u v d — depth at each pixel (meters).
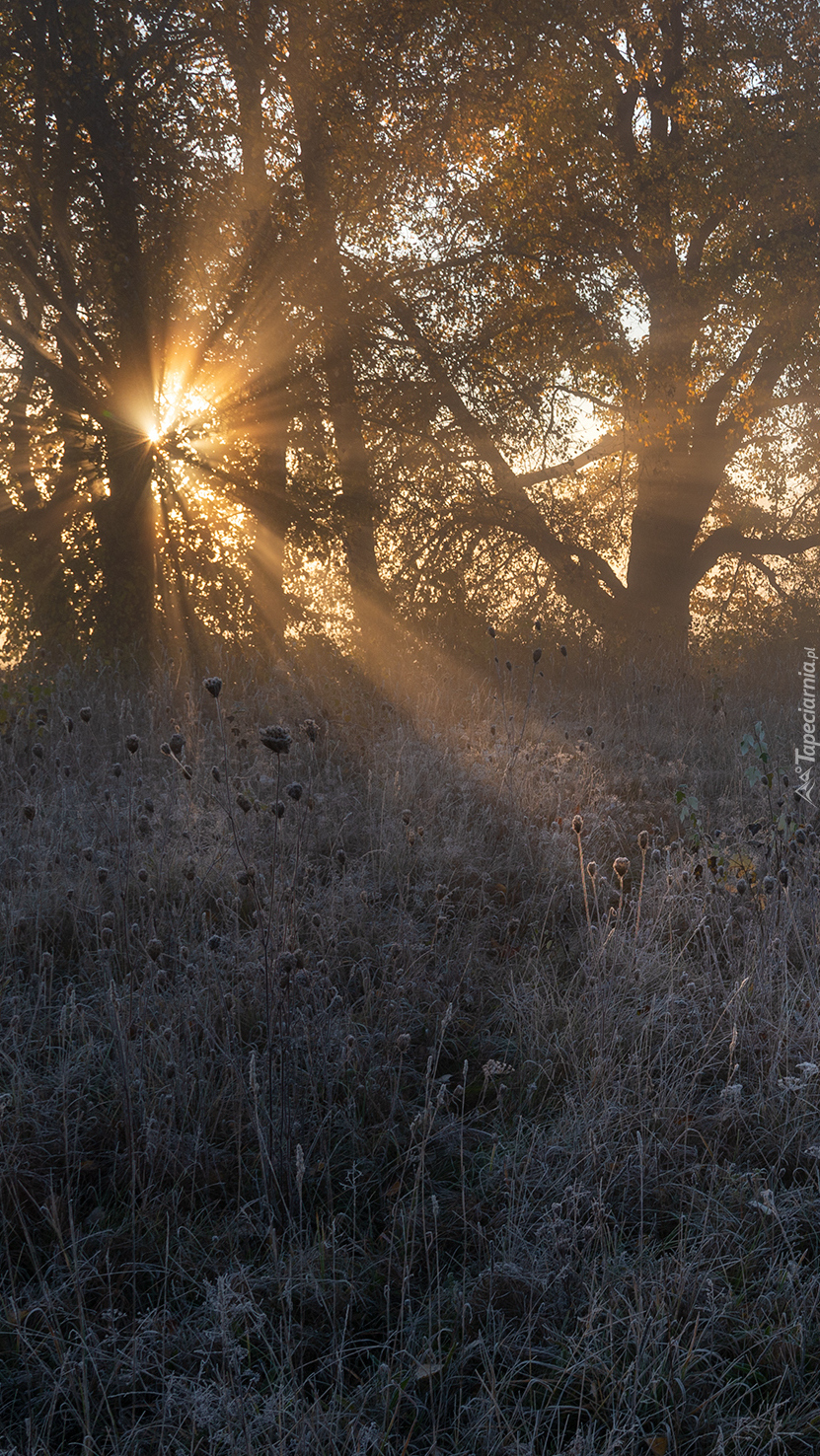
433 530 14.55
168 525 11.95
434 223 14.21
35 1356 2.01
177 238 11.96
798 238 14.41
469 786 5.37
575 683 10.45
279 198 12.28
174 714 6.82
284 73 12.23
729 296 14.26
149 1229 2.39
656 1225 2.47
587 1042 3.11
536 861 4.69
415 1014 3.35
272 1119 2.73
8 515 11.50
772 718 8.20
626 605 16.12
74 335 11.69
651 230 14.15
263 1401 1.93
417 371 13.62
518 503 14.57
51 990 3.27
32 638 11.21
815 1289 2.21
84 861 4.08
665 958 3.68
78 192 11.41
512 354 14.16
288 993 2.83
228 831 4.55
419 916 4.14
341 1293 2.23
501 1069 2.78
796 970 3.68
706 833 4.84
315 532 12.72
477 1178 2.65
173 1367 2.06
